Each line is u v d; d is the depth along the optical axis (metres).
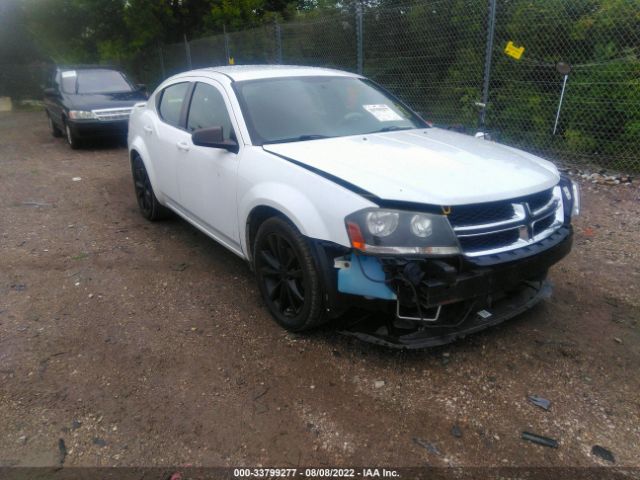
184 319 3.64
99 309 3.80
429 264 2.63
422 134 3.90
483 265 2.70
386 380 2.94
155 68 17.67
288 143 3.55
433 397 2.80
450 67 8.21
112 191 7.19
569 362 3.08
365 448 2.47
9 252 4.90
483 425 2.60
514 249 2.86
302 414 2.69
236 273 4.38
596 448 2.45
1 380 2.99
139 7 16.30
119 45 18.52
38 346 3.33
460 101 8.12
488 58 7.24
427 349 3.22
